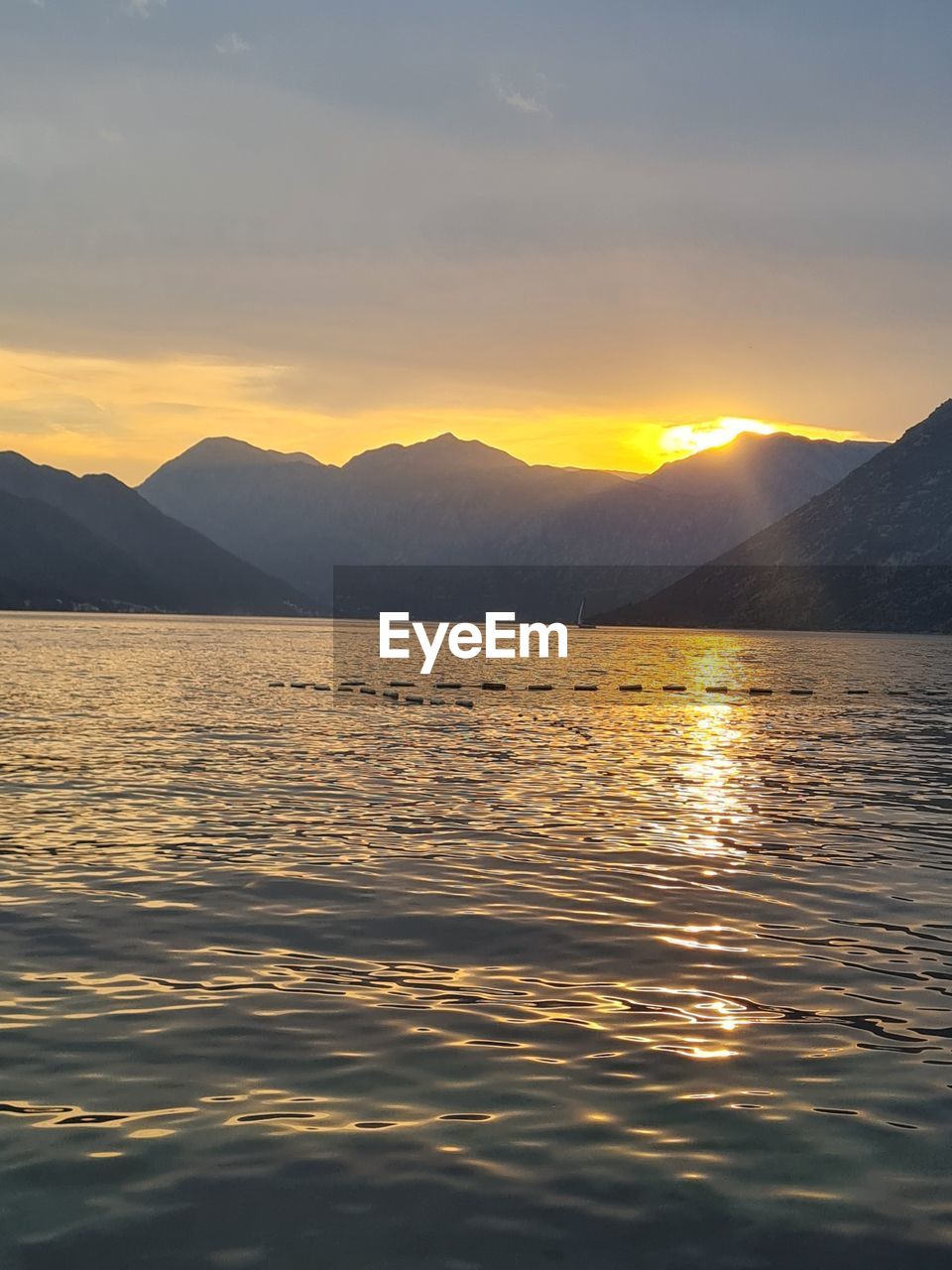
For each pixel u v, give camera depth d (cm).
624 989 1497
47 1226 922
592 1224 934
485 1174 1009
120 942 1667
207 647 15588
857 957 1652
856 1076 1227
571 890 2025
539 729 5106
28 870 2103
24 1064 1221
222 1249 895
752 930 1789
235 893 1964
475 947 1677
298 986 1486
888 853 2400
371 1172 1009
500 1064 1243
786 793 3259
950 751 4444
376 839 2458
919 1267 884
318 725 5053
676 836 2548
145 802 2886
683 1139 1077
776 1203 970
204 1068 1218
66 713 5347
